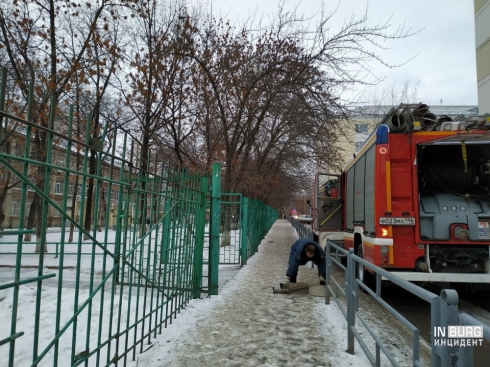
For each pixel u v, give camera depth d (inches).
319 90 472.7
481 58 779.4
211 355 147.7
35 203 511.5
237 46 528.7
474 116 227.0
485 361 153.3
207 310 213.3
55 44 531.8
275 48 511.5
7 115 75.3
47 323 186.2
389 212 232.7
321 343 162.9
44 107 411.5
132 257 139.7
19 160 78.9
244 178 574.2
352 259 155.9
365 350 131.6
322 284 284.4
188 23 511.5
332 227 415.2
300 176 906.1
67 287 265.0
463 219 232.5
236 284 296.5
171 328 178.2
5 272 339.3
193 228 232.7
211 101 538.0
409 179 234.8
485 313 227.1
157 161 168.4
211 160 544.7
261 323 190.4
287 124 557.3
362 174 285.9
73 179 343.6
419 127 230.4
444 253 229.9
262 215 789.2
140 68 512.7
